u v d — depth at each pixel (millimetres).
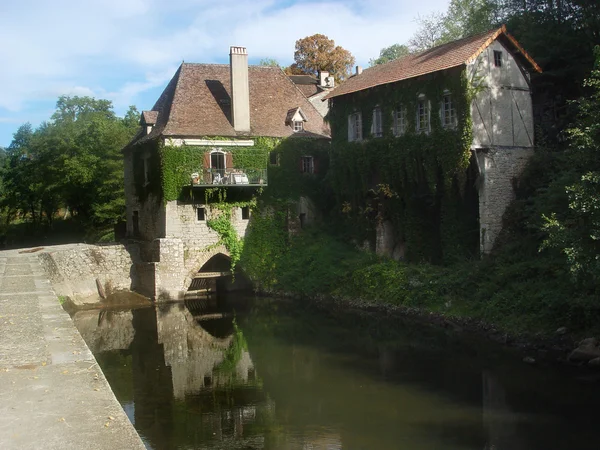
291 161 36125
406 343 20812
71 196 46094
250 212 34875
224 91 36812
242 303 31578
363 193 32062
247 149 34688
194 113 34594
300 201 36344
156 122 35750
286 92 39250
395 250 31328
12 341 8836
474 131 26312
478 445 11945
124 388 16812
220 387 16688
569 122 28391
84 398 6242
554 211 22438
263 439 12805
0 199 57438
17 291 14133
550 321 19547
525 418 13289
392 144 29656
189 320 27375
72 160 43312
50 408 5938
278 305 30500
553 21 29578
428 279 25734
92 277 31859
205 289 35125
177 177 33031
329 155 36312
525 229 26047
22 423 5523
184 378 17688
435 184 27562
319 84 51094
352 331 23312
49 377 7008
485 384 15789
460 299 23875
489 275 24016
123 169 43688
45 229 53062
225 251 34156
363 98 31922
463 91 25859
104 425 5469
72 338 9039
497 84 27156
